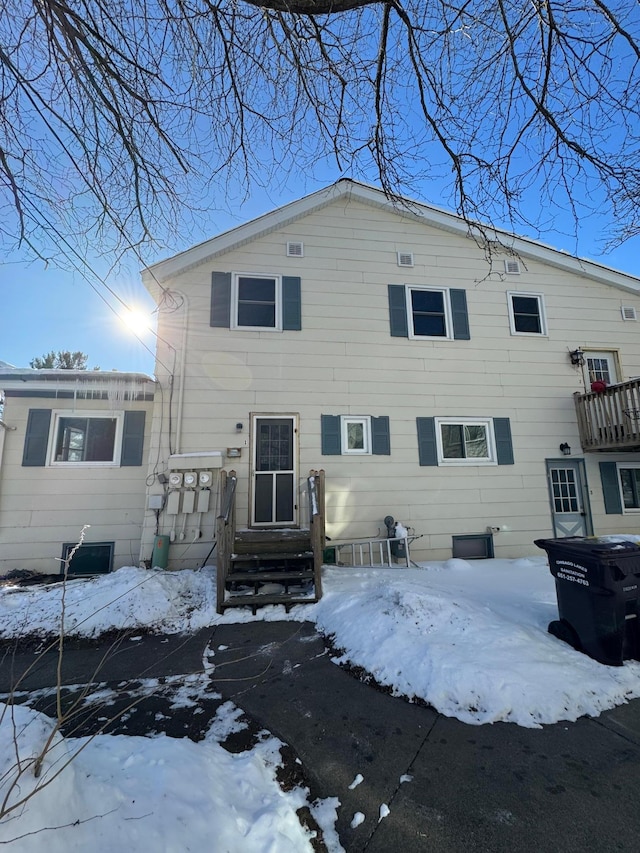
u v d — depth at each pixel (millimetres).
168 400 7598
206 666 3902
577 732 2754
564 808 2129
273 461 7680
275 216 8398
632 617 3553
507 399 8711
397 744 2688
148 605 5121
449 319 8828
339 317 8375
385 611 4336
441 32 3330
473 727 2842
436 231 9109
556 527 8367
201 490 7254
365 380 8219
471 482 8203
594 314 9523
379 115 3787
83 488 7566
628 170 3557
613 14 3131
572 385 9070
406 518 7848
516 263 9359
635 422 7730
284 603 5324
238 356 7910
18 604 5273
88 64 3062
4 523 7254
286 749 2648
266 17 3152
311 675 3686
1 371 7113
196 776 2102
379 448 7988
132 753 2256
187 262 7980
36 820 1446
